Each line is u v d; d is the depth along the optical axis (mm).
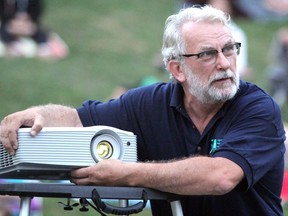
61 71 25750
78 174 8195
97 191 7879
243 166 8336
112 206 7922
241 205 8906
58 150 8117
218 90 8695
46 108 9258
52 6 32719
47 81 24594
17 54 26391
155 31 31328
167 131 9156
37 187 7836
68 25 30672
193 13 8930
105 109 9453
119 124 9383
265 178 8930
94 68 26438
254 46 29750
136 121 9320
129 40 29969
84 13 32281
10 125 8773
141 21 32250
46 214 15062
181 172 8211
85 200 8070
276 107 8867
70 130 8164
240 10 31859
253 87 9016
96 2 33750
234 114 8836
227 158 8359
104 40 29656
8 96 23219
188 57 8867
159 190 8258
